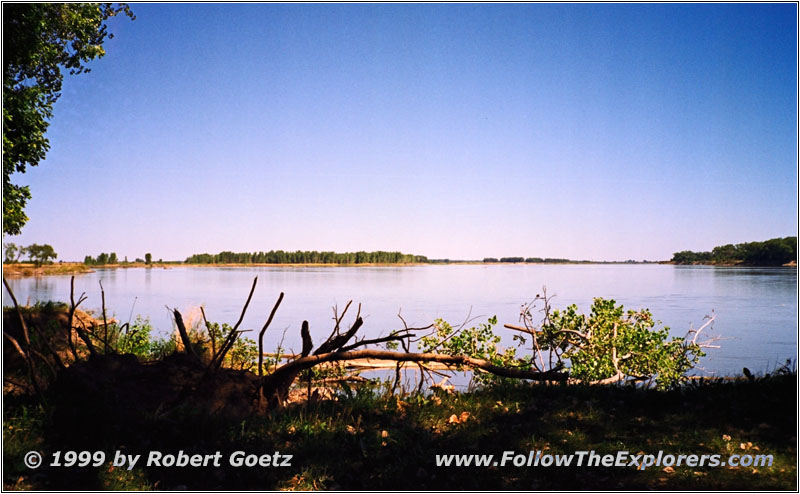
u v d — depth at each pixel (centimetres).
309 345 698
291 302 4231
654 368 1008
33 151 1583
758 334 2331
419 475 486
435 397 699
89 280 7856
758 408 615
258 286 6725
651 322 1116
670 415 609
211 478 477
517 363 1031
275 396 653
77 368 620
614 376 959
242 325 2559
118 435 539
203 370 657
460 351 1031
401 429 578
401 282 7975
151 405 592
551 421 604
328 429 568
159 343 1097
